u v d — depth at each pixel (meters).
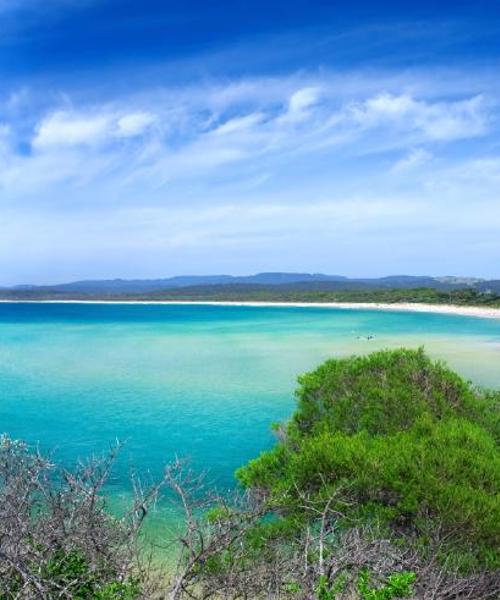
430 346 61.75
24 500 6.52
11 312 171.12
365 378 15.20
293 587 6.91
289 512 10.45
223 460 21.66
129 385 38.53
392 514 9.27
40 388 37.66
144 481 18.19
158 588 7.80
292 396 34.16
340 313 141.88
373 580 7.27
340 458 10.53
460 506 9.04
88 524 6.70
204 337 78.25
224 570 7.31
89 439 24.77
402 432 11.92
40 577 5.64
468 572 8.04
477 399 15.69
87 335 84.00
